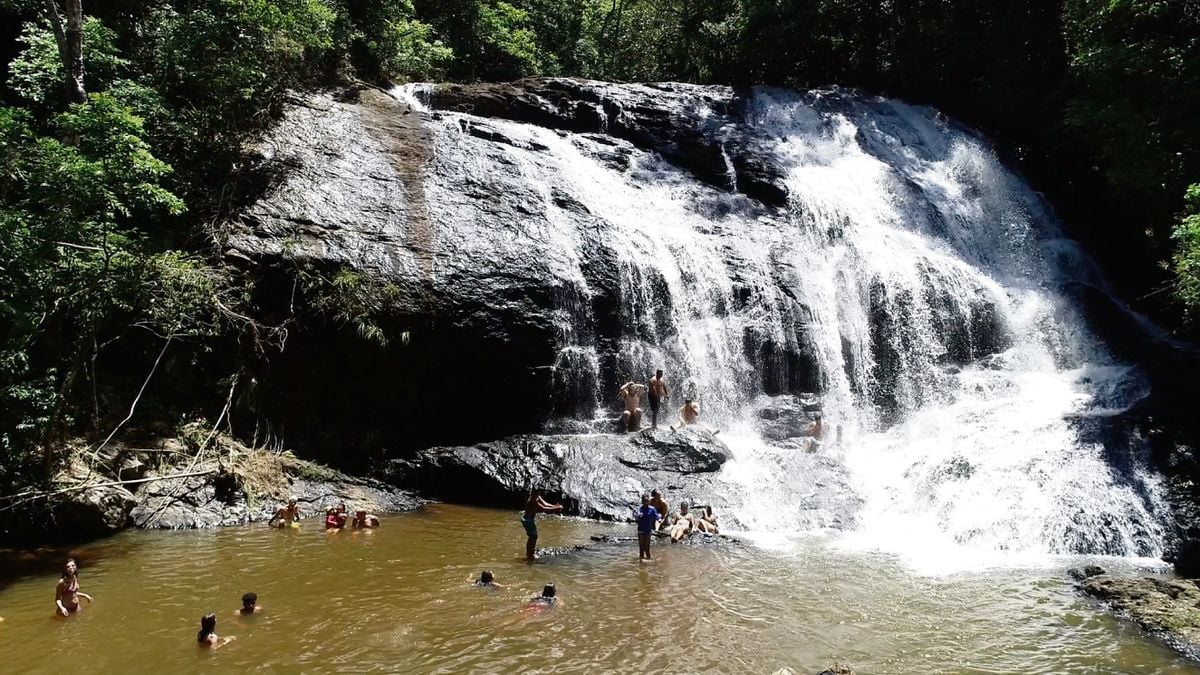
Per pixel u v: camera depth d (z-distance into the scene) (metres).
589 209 21.52
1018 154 30.22
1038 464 15.41
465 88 27.95
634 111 27.55
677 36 41.09
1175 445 15.54
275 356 16.61
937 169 28.34
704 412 19.42
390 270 17.91
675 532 13.60
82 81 16.77
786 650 8.98
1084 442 15.86
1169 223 22.23
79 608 9.92
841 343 20.86
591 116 27.11
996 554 13.32
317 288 17.02
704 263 21.14
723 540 13.66
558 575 11.49
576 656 8.67
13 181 14.77
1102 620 10.13
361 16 28.20
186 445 15.05
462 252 19.05
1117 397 18.28
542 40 44.94
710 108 29.36
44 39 17.30
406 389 17.69
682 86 30.52
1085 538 13.76
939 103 33.78
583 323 19.36
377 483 16.59
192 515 14.01
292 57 22.30
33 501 12.67
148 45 20.31
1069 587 11.45
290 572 11.42
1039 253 25.25
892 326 20.89
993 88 30.81
